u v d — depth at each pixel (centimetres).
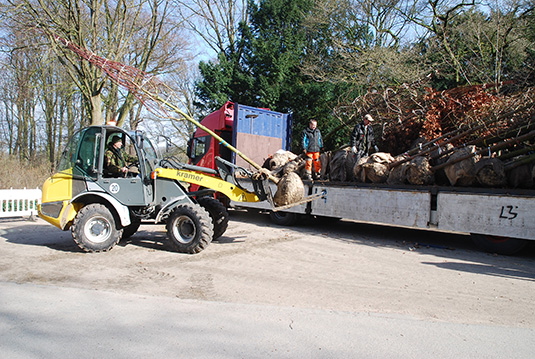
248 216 1328
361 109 1178
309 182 1055
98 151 755
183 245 729
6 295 489
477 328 406
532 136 729
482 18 1809
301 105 2036
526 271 646
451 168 798
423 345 363
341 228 1095
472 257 743
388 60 1719
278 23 2273
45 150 3178
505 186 765
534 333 396
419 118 1007
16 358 332
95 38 1827
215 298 483
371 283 561
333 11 2022
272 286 536
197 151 1392
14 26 1728
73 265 641
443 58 1716
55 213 756
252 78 2109
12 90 2731
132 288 521
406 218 861
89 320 412
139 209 777
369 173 929
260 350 347
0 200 1108
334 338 374
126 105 2120
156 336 373
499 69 1570
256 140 1290
